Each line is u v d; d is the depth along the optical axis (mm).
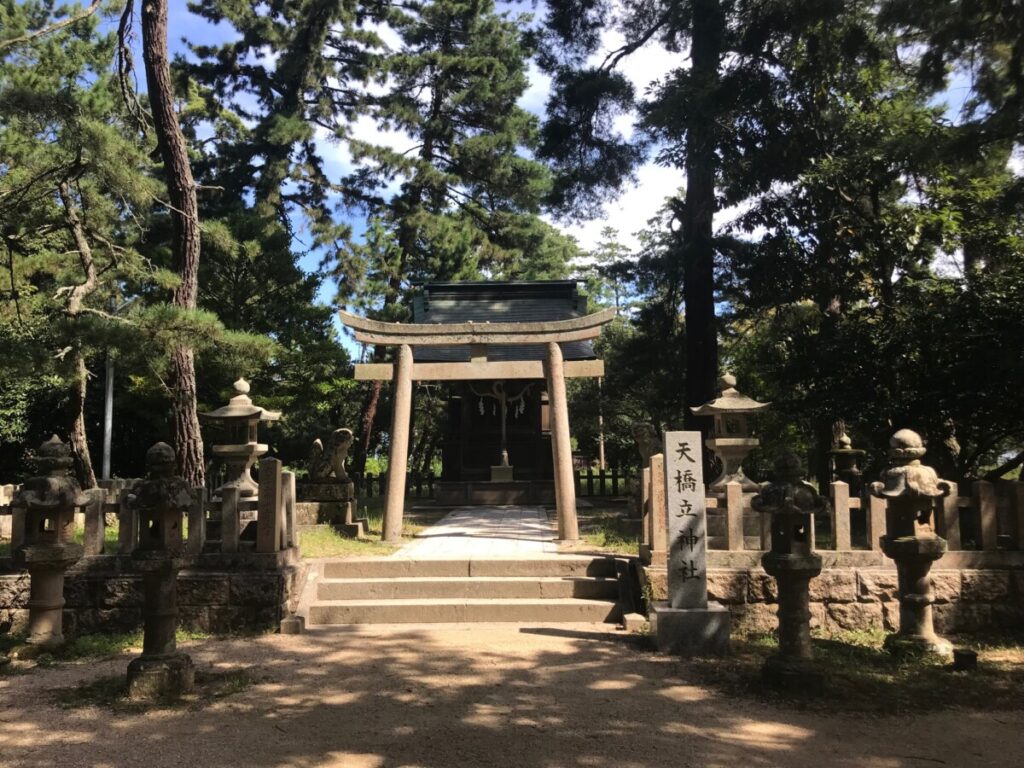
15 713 5273
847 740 4773
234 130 26250
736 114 14508
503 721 5070
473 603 8164
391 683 5945
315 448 12672
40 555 6883
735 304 19438
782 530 5996
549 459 21359
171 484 5840
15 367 10664
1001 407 11203
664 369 20875
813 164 14570
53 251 16219
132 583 7777
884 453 13117
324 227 24375
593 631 7668
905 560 6801
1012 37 9898
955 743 4738
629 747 4613
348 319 11891
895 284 14453
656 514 8180
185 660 5863
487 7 25812
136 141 13781
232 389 20250
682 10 15312
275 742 4691
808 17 12250
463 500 18781
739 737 4805
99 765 4355
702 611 6926
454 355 20219
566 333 11750
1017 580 7715
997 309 10914
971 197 13320
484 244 27188
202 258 19938
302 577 8531
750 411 10727
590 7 16797
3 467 20031
